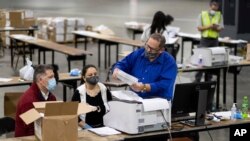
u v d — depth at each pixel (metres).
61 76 6.02
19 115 3.45
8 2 16.42
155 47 3.57
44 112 3.02
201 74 7.77
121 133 3.39
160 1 14.25
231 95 7.83
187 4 13.27
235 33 12.27
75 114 3.04
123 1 15.55
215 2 8.59
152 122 3.38
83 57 7.96
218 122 3.87
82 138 3.28
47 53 12.44
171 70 3.63
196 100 3.71
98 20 16.33
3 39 12.90
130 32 13.58
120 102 3.40
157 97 3.59
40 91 3.60
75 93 4.15
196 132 3.92
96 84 4.18
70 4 16.95
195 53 6.91
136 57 3.78
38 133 3.14
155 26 7.52
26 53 11.58
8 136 4.16
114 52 12.81
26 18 12.33
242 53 9.84
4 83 5.53
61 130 2.98
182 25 13.45
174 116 3.69
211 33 8.45
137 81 3.55
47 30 14.40
